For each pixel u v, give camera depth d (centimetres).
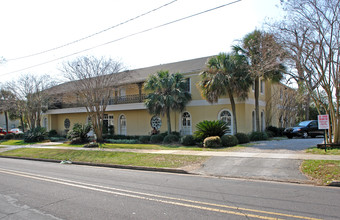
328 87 1209
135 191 673
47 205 566
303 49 1199
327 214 473
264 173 862
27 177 905
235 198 590
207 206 532
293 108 2823
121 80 2245
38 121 2850
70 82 2223
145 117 2572
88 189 704
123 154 1412
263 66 1458
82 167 1175
